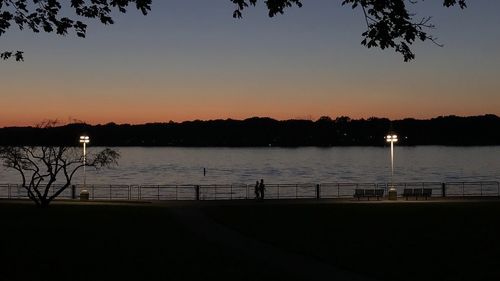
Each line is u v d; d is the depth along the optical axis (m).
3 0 16.73
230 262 23.94
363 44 15.32
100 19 17.03
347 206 46.75
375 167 199.75
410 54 15.27
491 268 22.61
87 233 32.09
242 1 15.45
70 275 21.69
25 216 40.34
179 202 52.47
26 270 22.58
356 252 25.94
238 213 41.94
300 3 15.53
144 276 21.47
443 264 23.34
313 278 20.94
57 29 17.09
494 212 41.03
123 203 52.09
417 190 55.28
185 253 25.97
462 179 143.00
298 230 32.84
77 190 95.44
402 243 28.33
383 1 14.74
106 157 67.81
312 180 144.75
